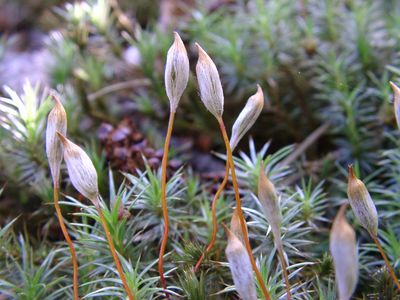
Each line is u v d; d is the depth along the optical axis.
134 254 0.05
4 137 0.06
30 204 0.06
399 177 0.06
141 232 0.05
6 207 0.06
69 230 0.06
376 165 0.06
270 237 0.05
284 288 0.05
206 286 0.05
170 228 0.05
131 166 0.06
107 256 0.05
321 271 0.05
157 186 0.05
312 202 0.05
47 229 0.06
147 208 0.05
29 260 0.05
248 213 0.05
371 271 0.05
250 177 0.06
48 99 0.06
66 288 0.05
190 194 0.06
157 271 0.05
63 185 0.06
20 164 0.06
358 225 0.05
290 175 0.06
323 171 0.06
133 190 0.05
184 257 0.05
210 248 0.05
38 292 0.05
